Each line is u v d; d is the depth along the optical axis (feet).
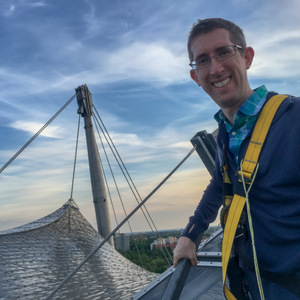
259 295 6.17
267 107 6.09
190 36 6.84
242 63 6.59
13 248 151.23
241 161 6.05
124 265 194.08
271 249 5.78
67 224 202.90
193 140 24.30
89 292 138.21
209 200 8.14
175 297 6.32
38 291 124.88
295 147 5.49
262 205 5.95
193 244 7.53
